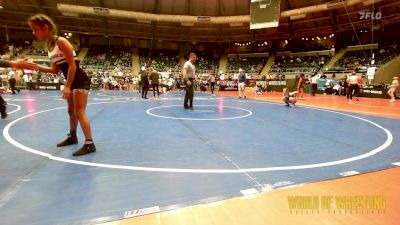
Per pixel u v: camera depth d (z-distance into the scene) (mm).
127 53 37812
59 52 3758
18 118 6945
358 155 3895
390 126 6496
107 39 38438
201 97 17500
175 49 40812
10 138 4730
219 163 3482
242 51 40594
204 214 2174
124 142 4566
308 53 36812
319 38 35969
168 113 8492
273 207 2297
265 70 35781
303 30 32562
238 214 2176
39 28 3598
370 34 31422
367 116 8336
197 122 6762
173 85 29156
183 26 34312
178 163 3471
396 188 2703
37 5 28641
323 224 2039
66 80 3633
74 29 33375
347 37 33031
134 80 27391
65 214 2152
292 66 34719
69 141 4312
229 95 20250
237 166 3369
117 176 2988
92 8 29047
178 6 31359
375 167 3340
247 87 29031
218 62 39719
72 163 3414
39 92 19000
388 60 25234
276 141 4770
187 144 4480
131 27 34156
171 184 2779
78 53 35938
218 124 6504
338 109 10414
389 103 13633
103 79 26875
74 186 2701
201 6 31406
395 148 4316
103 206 2291
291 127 6223
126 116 7660
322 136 5234
